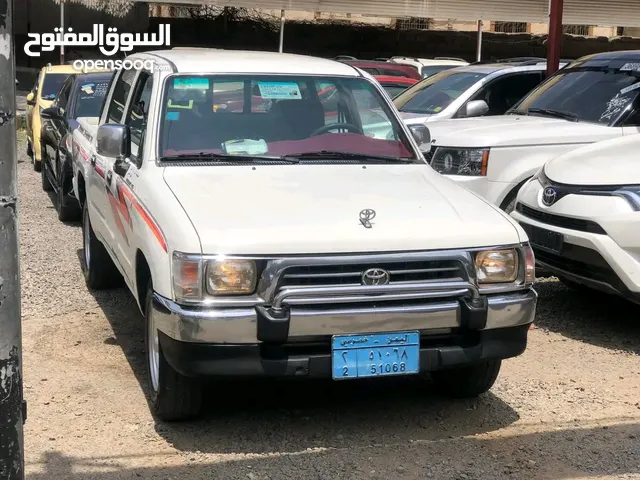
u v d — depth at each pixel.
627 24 22.56
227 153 4.91
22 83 24.19
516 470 3.99
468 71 10.30
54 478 3.81
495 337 4.20
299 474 3.89
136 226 4.61
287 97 5.32
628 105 7.79
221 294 3.83
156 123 4.97
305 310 3.88
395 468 3.98
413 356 4.05
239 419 4.52
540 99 8.65
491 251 4.17
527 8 22.14
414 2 21.56
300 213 4.15
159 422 4.43
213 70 5.27
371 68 15.24
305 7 20.92
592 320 6.50
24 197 11.34
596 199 5.82
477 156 7.27
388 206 4.36
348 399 4.86
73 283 7.17
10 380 2.68
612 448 4.25
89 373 5.12
